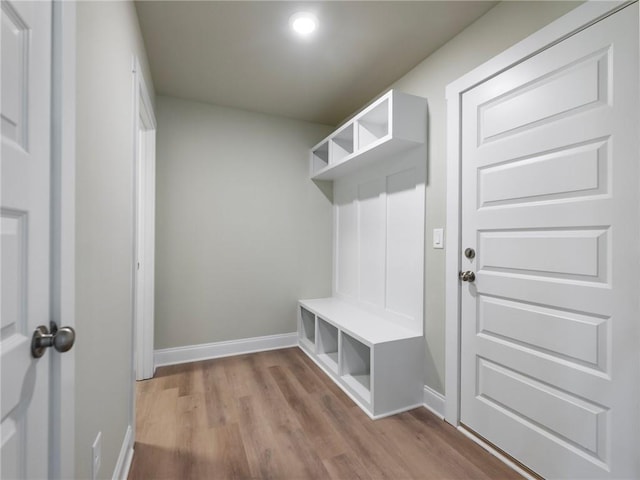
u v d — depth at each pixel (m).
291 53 2.03
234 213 2.84
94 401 0.97
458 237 1.76
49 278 0.68
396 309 2.26
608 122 1.17
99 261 1.00
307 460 1.49
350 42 1.91
